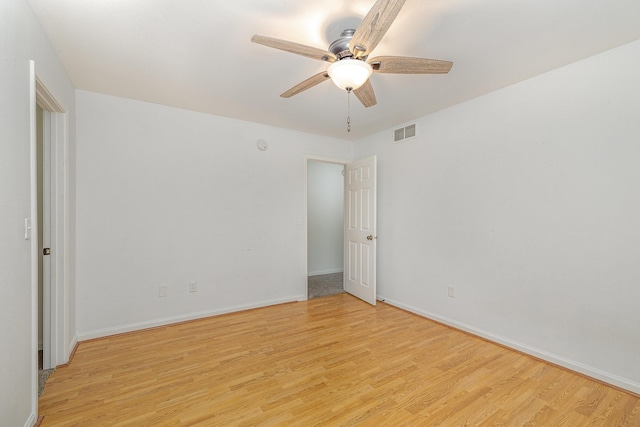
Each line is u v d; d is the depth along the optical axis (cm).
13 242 135
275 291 375
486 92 270
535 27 175
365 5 156
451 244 304
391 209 377
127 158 286
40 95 190
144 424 161
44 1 152
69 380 202
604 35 184
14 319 136
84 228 267
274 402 180
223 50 202
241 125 350
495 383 202
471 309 285
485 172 274
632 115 193
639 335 190
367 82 193
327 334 283
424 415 170
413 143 347
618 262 199
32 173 155
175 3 155
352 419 166
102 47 197
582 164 214
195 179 321
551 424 164
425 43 191
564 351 223
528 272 244
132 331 287
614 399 185
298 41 191
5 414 127
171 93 274
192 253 320
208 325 305
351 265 424
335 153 430
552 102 229
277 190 377
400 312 348
